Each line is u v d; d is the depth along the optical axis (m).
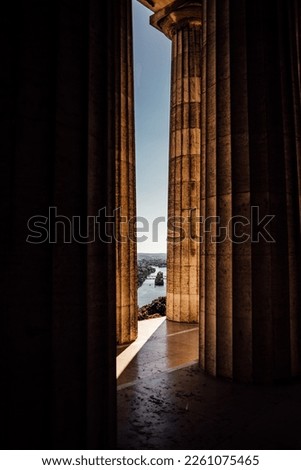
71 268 4.10
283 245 7.99
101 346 4.55
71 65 4.23
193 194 15.84
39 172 3.87
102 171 4.68
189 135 16.09
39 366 3.77
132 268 11.98
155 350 10.52
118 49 11.03
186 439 5.20
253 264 7.73
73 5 4.31
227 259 8.02
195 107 16.17
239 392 7.07
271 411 6.18
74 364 4.09
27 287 3.72
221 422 5.77
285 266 7.97
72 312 4.09
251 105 8.00
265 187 7.83
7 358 3.58
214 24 8.62
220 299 8.06
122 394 6.98
